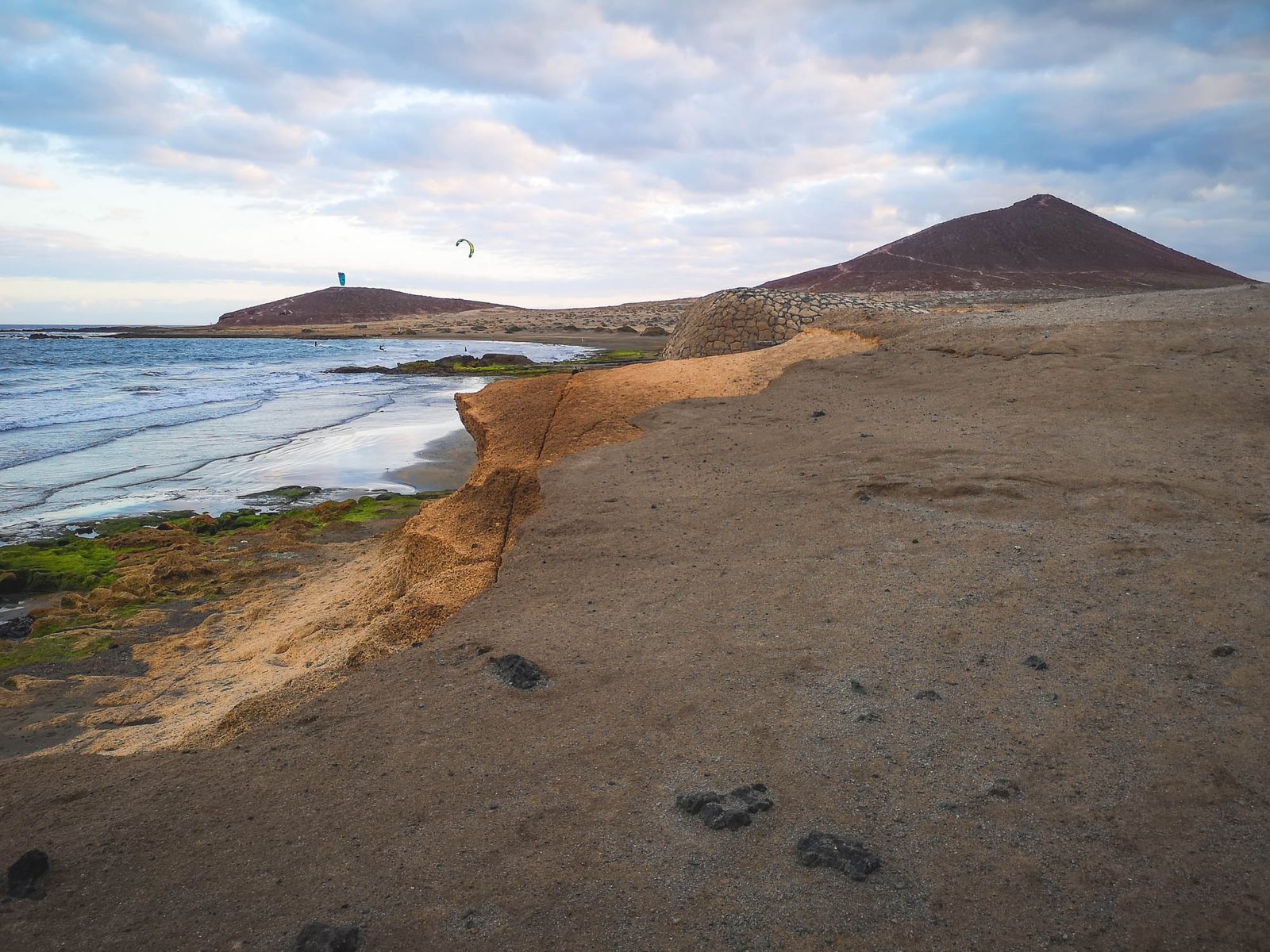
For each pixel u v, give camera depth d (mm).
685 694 3785
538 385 10562
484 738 3590
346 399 24969
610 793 3100
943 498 6027
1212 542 4785
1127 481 5863
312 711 4039
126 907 2705
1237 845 2566
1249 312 10172
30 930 2619
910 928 2357
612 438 8664
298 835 3020
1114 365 8766
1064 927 2320
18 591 8070
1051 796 2873
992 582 4605
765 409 9141
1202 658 3629
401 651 4691
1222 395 7574
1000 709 3426
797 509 6117
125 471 13797
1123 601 4223
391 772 3391
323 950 2381
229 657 5973
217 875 2832
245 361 47938
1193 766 2949
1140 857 2559
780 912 2449
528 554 5848
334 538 9516
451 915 2539
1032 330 10539
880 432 7809
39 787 3641
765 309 16359
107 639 6629
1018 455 6688
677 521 6156
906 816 2832
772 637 4266
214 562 8562
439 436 17391
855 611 4453
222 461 14711
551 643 4461
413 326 104250
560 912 2516
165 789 3465
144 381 32438
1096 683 3539
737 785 3074
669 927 2426
